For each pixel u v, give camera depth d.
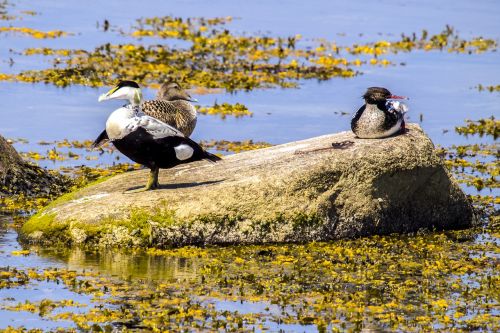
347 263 14.04
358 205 15.46
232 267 13.66
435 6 46.28
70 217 14.74
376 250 14.79
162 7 42.56
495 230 16.36
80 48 32.69
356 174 15.46
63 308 11.80
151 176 15.30
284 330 11.34
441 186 16.08
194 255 14.17
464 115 26.30
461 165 20.98
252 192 15.05
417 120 25.61
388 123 15.90
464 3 47.31
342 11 43.69
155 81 28.77
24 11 39.28
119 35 35.56
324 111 26.22
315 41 36.62
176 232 14.62
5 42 32.88
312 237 15.14
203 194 14.95
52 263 13.64
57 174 19.05
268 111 26.08
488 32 40.19
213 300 12.24
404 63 33.44
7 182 17.75
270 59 33.03
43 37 34.31
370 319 11.75
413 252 14.80
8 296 12.16
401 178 15.70
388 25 40.72
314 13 42.81
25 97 26.09
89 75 28.86
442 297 12.66
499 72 32.47
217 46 34.47
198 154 15.13
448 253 14.80
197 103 26.67
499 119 25.92
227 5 43.84
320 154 15.70
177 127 19.61
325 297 12.44
